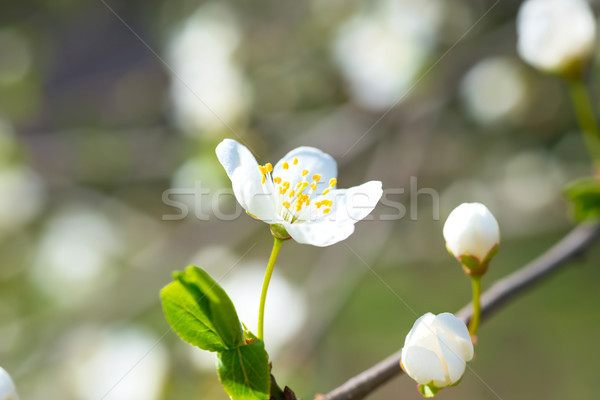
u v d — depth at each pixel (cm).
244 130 32
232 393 21
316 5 36
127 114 41
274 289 28
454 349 21
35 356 30
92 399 28
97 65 47
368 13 34
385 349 38
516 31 34
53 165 38
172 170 36
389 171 34
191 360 27
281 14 36
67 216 36
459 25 34
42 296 34
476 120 36
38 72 41
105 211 36
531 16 26
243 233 32
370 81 33
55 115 42
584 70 26
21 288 35
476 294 22
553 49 26
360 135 34
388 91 33
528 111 36
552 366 40
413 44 33
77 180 38
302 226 21
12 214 35
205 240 32
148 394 27
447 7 34
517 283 24
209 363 27
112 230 36
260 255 35
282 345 28
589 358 40
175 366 27
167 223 37
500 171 37
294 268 34
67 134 39
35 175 36
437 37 34
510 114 36
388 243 37
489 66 36
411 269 40
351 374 37
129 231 36
